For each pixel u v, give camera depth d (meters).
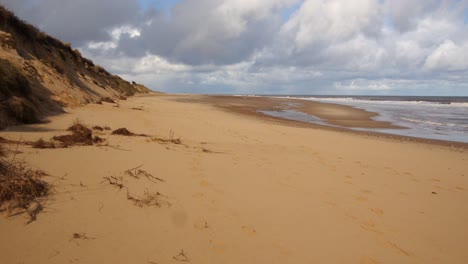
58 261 2.11
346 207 3.77
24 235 2.34
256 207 3.51
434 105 39.00
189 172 4.53
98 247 2.34
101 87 23.86
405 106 36.38
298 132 11.91
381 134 13.95
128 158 4.88
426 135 13.98
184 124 11.07
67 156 4.48
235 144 7.85
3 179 3.01
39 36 18.19
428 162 7.42
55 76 14.73
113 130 8.06
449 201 4.32
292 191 4.19
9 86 7.63
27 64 12.13
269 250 2.63
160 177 4.12
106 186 3.51
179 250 2.46
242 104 33.31
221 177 4.48
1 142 4.81
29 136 5.76
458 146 11.09
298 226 3.14
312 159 6.57
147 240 2.54
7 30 14.29
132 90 47.94
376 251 2.81
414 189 4.79
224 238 2.74
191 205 3.34
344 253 2.72
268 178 4.70
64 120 8.55
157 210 3.10
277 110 27.11
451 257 2.83
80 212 2.83
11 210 2.64
